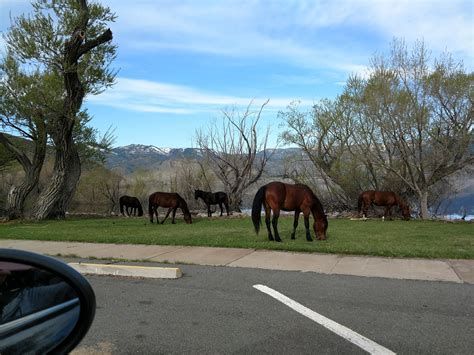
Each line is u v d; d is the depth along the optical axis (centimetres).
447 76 2197
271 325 521
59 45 2161
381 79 2272
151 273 788
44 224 2006
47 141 2575
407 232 1453
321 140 2769
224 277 778
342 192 2830
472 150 2278
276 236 1190
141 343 472
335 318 542
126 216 2884
